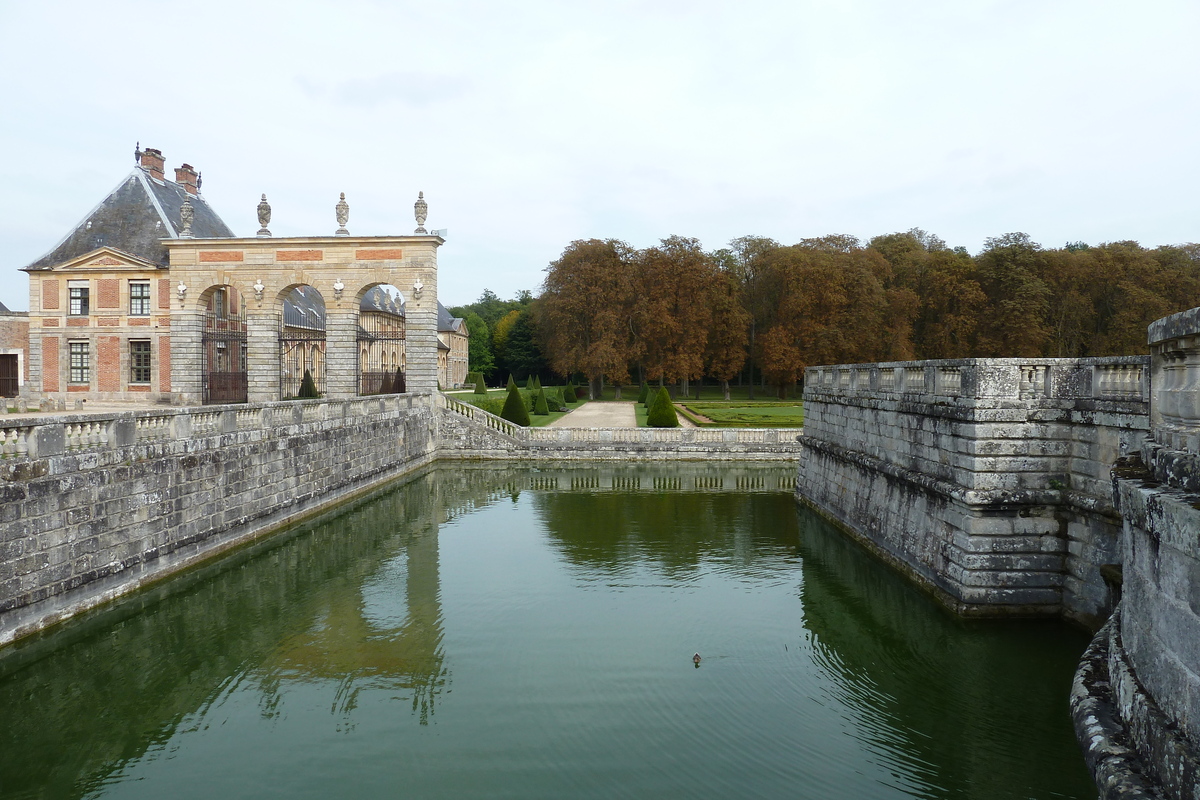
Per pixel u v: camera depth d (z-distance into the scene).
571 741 9.33
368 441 26.61
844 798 8.03
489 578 16.12
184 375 37.12
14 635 11.14
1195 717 4.73
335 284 35.94
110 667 11.56
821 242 71.44
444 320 101.88
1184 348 5.69
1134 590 5.98
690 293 67.88
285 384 51.34
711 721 9.80
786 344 64.25
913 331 67.81
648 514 22.89
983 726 9.57
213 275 36.72
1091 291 62.78
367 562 17.41
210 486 16.64
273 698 10.54
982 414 12.28
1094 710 6.10
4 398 38.09
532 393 65.69
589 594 14.99
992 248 65.69
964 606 12.41
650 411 38.56
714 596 14.82
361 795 8.15
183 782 8.47
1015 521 12.35
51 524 11.92
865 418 18.25
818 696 10.49
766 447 35.03
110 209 43.12
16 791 8.33
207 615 13.82
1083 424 11.82
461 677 11.19
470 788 8.29
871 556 17.33
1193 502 4.91
